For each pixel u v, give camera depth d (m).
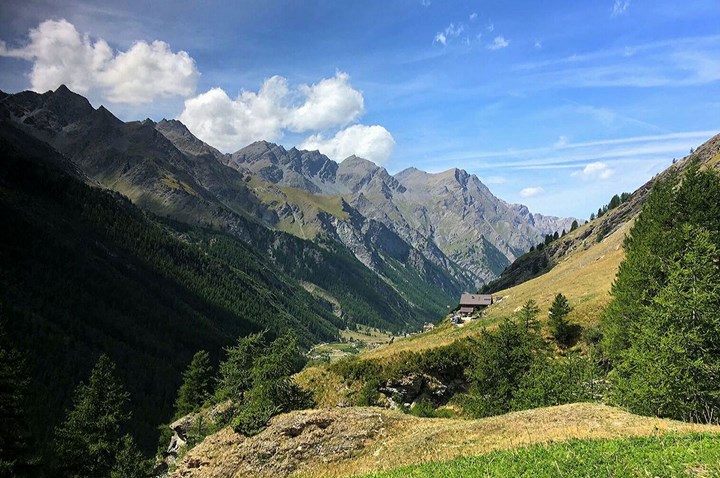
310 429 42.34
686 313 38.09
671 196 62.47
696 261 41.94
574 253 188.38
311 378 72.50
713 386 35.38
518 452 27.33
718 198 56.72
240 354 73.00
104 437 70.69
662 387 35.94
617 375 44.34
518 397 50.53
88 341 173.50
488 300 146.12
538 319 77.50
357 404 65.50
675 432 26.97
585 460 23.28
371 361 72.38
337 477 33.47
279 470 39.88
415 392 68.75
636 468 20.98
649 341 39.25
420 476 26.56
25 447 47.75
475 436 35.53
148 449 121.88
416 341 90.94
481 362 58.94
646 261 52.97
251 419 44.84
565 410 37.00
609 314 57.69
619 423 31.70
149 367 174.50
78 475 63.72
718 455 20.41
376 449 39.16
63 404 129.50
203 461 43.34
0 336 56.56
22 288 183.38
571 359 53.38
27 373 52.31
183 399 98.06
